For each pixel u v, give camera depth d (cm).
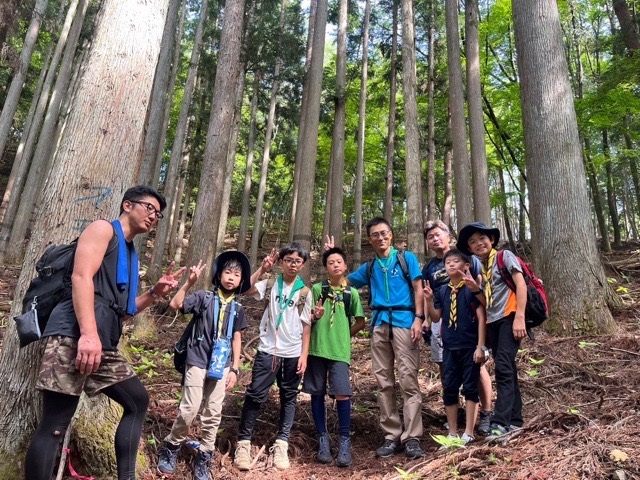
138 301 298
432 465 322
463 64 1669
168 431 383
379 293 426
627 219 3181
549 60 750
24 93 1950
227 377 366
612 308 687
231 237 2653
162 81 1059
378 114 2095
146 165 1007
